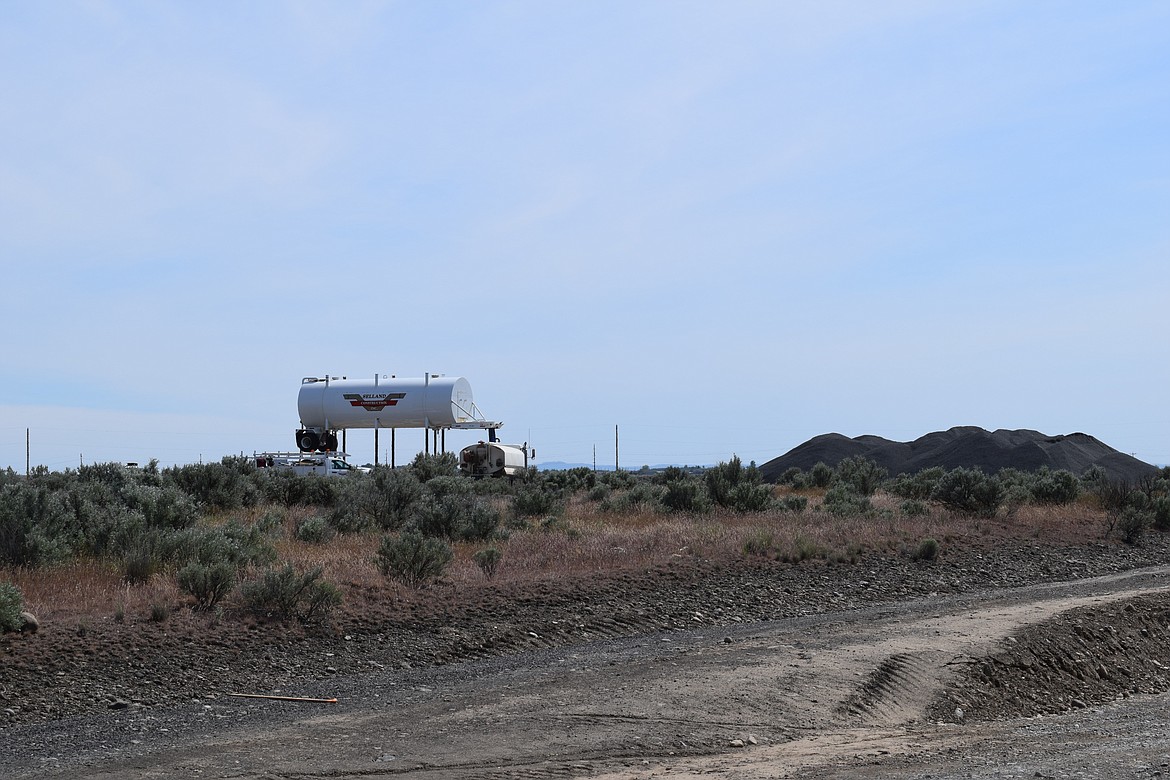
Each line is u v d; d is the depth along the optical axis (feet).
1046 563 90.74
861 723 38.50
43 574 58.80
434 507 89.04
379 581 62.08
